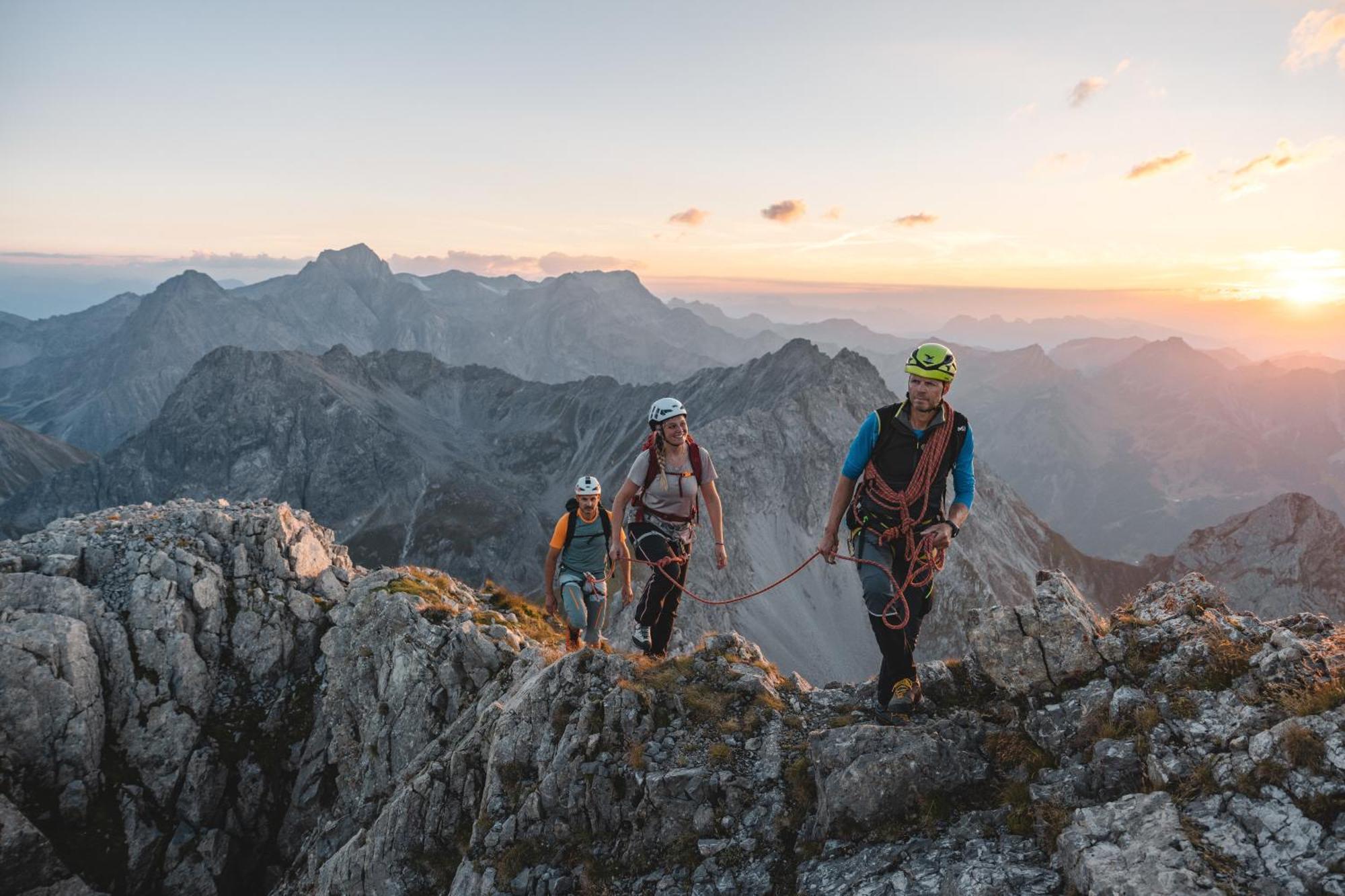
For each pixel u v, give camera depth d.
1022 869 5.64
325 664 23.52
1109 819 5.50
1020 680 7.34
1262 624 6.90
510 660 17.25
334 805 21.03
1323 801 4.78
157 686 22.05
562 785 8.93
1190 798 5.41
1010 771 6.83
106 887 19.62
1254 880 4.57
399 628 19.31
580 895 8.05
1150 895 4.64
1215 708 6.10
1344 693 5.41
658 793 8.21
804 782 7.69
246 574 24.52
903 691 7.50
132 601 22.78
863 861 6.57
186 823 20.92
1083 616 7.50
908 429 6.88
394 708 18.42
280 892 17.53
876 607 7.13
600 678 9.97
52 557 22.94
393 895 10.96
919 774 6.93
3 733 19.62
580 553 11.86
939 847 6.34
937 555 6.94
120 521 25.00
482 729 11.95
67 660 20.72
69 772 20.22
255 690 23.14
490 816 9.48
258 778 21.77
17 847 18.64
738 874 7.32
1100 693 6.82
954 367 6.65
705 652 10.34
